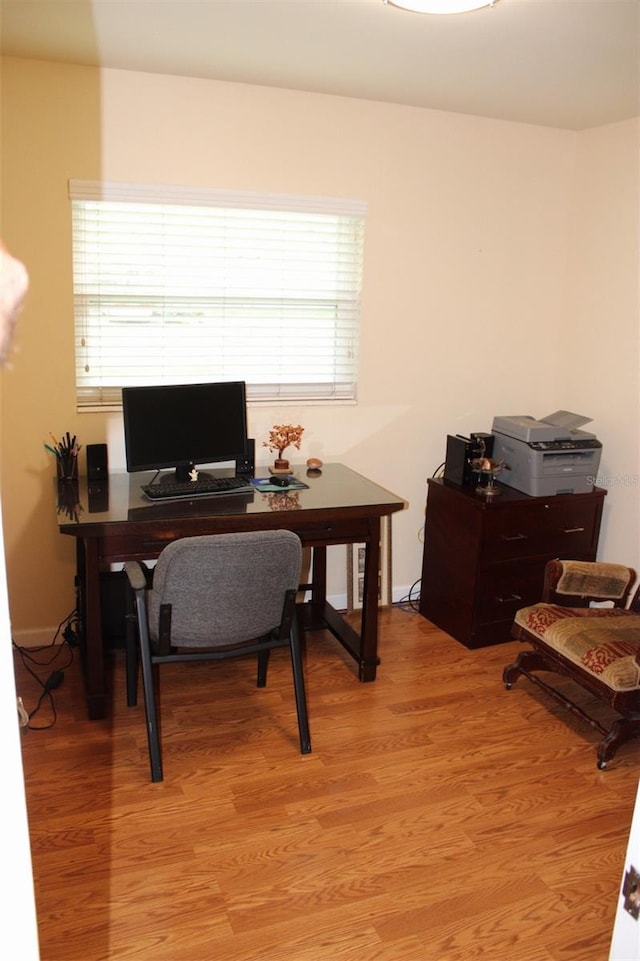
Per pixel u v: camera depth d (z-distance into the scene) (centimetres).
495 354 379
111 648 309
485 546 327
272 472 319
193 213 314
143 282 314
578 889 201
